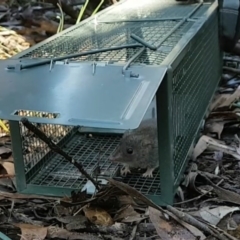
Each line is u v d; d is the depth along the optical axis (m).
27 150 3.04
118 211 2.74
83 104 2.35
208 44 3.89
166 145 2.72
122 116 2.23
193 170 3.19
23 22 5.81
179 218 2.56
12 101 2.44
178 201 2.91
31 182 3.07
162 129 2.70
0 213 2.77
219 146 3.53
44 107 2.36
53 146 2.56
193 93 3.38
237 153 3.45
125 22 3.67
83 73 2.61
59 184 3.04
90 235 2.54
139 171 3.17
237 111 3.99
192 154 3.39
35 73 2.68
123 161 3.13
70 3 5.86
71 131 3.61
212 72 4.21
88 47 3.07
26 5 6.35
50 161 3.29
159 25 3.51
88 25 3.66
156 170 3.18
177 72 2.85
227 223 2.68
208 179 3.09
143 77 2.50
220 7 4.30
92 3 5.89
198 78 3.54
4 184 3.13
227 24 4.36
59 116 2.29
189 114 3.27
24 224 2.60
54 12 6.15
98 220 2.64
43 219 2.72
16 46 5.07
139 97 2.34
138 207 2.79
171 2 4.32
